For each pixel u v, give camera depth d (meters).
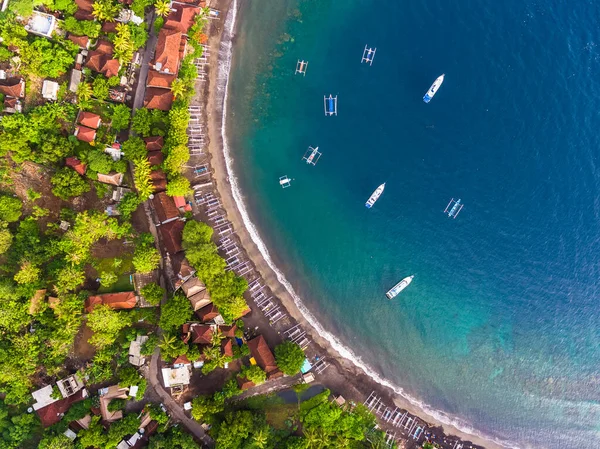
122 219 52.94
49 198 51.53
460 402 60.19
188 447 50.59
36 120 48.97
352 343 58.72
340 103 58.59
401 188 59.84
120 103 52.88
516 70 59.22
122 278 53.03
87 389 51.66
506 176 60.22
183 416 53.38
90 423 50.03
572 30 59.12
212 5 55.81
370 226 59.97
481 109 59.38
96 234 51.09
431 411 59.22
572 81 59.41
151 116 52.59
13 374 47.94
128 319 51.31
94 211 51.22
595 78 59.44
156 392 53.03
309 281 58.69
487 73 59.09
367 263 60.00
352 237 59.78
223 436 49.94
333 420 53.88
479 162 59.97
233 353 53.59
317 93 58.28
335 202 59.41
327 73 58.25
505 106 59.44
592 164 60.16
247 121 57.53
